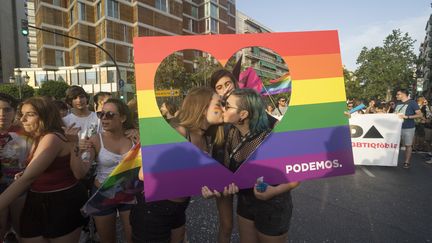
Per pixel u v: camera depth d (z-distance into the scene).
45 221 1.86
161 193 1.49
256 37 1.55
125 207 2.19
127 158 1.76
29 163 1.77
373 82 37.16
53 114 1.87
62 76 38.34
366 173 5.29
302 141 1.59
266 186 1.54
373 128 5.98
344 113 1.62
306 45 1.59
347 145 1.62
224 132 1.77
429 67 53.91
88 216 2.12
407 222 3.12
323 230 2.96
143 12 35.91
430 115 8.45
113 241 2.31
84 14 35.59
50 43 39.06
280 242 1.73
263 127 1.67
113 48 33.97
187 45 1.50
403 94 5.86
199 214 3.44
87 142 2.29
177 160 1.50
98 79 35.47
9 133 2.21
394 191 4.20
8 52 58.03
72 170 1.95
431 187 4.38
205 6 46.88
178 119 1.60
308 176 1.59
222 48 1.52
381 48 37.34
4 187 2.17
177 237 1.90
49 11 38.97
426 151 7.81
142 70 1.46
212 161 1.53
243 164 1.55
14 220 2.20
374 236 2.82
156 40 1.47
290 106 1.58
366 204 3.67
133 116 2.50
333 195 4.04
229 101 1.64
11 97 2.41
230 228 2.16
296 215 3.34
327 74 1.60
